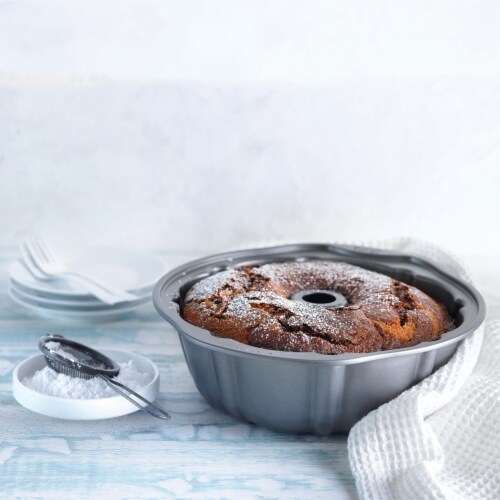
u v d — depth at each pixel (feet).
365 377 4.13
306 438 4.27
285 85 5.32
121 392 4.26
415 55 5.27
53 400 4.24
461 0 5.19
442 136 5.35
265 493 4.02
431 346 4.09
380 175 5.42
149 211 5.52
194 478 4.08
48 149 5.43
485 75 5.27
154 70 5.32
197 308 4.34
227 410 4.30
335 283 4.54
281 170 5.44
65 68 5.32
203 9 5.24
